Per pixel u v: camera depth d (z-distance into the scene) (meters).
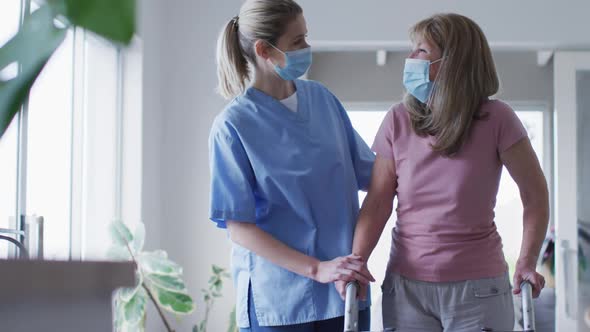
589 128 4.51
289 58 1.94
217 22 4.15
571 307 4.47
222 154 1.96
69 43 3.29
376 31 4.07
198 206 4.12
